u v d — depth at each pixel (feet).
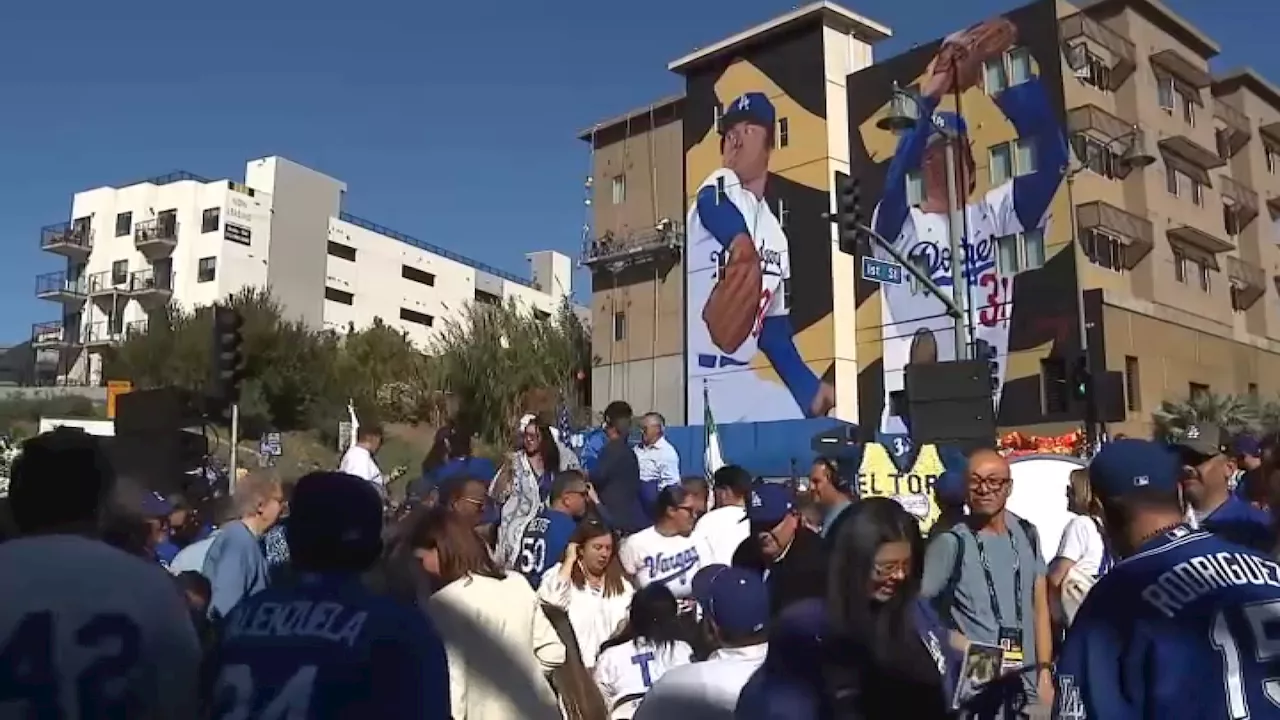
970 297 115.24
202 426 36.24
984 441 37.37
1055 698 9.53
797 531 17.84
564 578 21.16
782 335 131.13
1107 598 9.36
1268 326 141.38
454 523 15.40
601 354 154.30
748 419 133.18
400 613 9.82
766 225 134.72
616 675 17.51
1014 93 115.34
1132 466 10.47
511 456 29.01
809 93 132.77
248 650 9.55
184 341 161.58
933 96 121.90
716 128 141.90
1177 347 118.11
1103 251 113.50
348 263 242.37
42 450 9.98
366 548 10.09
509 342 155.94
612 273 154.61
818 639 10.01
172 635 9.66
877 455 37.37
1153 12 124.36
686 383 141.69
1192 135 128.06
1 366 234.38
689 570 24.84
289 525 10.23
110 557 9.75
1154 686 8.78
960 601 17.37
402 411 166.50
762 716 9.93
